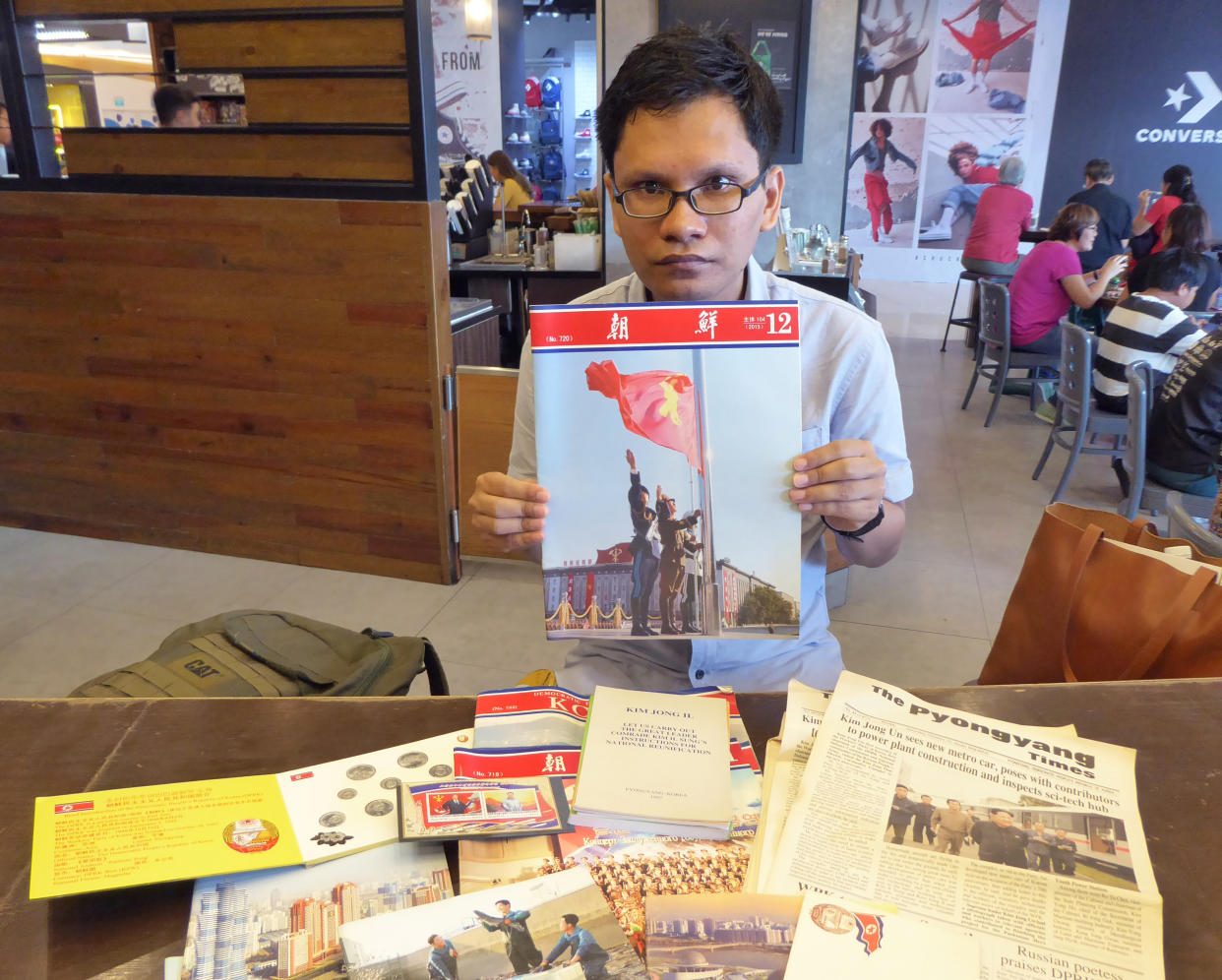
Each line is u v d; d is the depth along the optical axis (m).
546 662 2.60
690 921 0.66
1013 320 4.84
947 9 8.50
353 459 2.99
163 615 2.83
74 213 2.95
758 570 0.94
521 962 0.63
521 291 5.23
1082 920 0.67
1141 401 2.90
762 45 5.16
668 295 1.12
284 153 2.73
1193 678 1.05
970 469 4.18
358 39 2.55
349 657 1.60
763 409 0.92
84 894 0.70
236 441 3.10
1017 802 0.78
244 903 0.69
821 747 0.83
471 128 8.93
